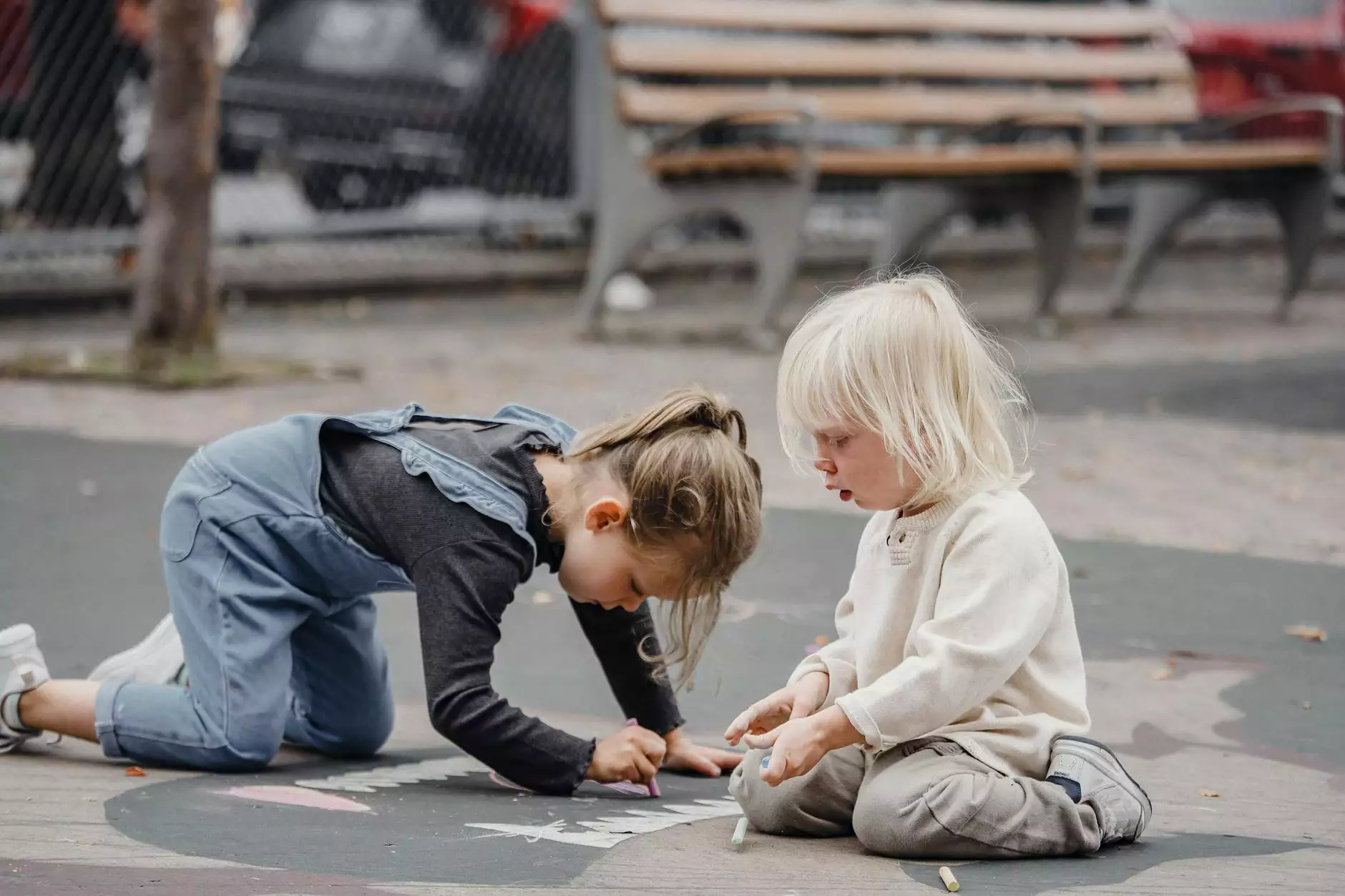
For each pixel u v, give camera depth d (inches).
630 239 588.7
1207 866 155.2
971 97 641.6
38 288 620.7
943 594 158.7
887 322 158.9
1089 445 425.1
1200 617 276.7
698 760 201.6
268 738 191.8
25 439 390.3
